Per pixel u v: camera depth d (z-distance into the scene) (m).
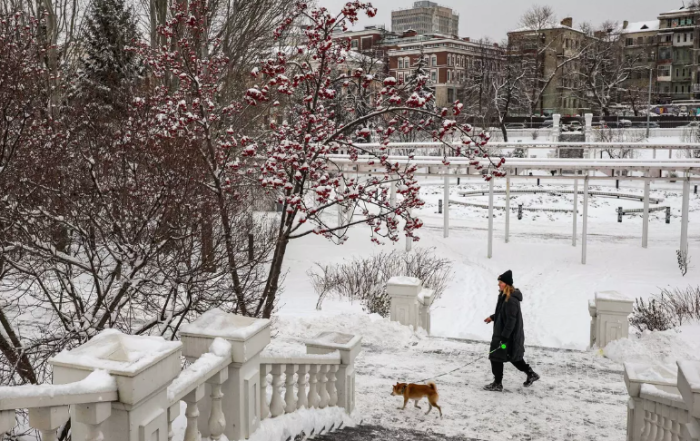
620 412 8.16
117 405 3.51
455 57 94.50
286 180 9.54
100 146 9.70
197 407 4.61
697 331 13.09
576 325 15.92
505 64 75.44
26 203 9.35
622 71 82.81
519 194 41.91
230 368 4.86
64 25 22.62
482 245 27.08
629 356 10.84
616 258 24.52
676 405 5.38
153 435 3.75
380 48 98.88
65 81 17.67
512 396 8.72
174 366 3.89
